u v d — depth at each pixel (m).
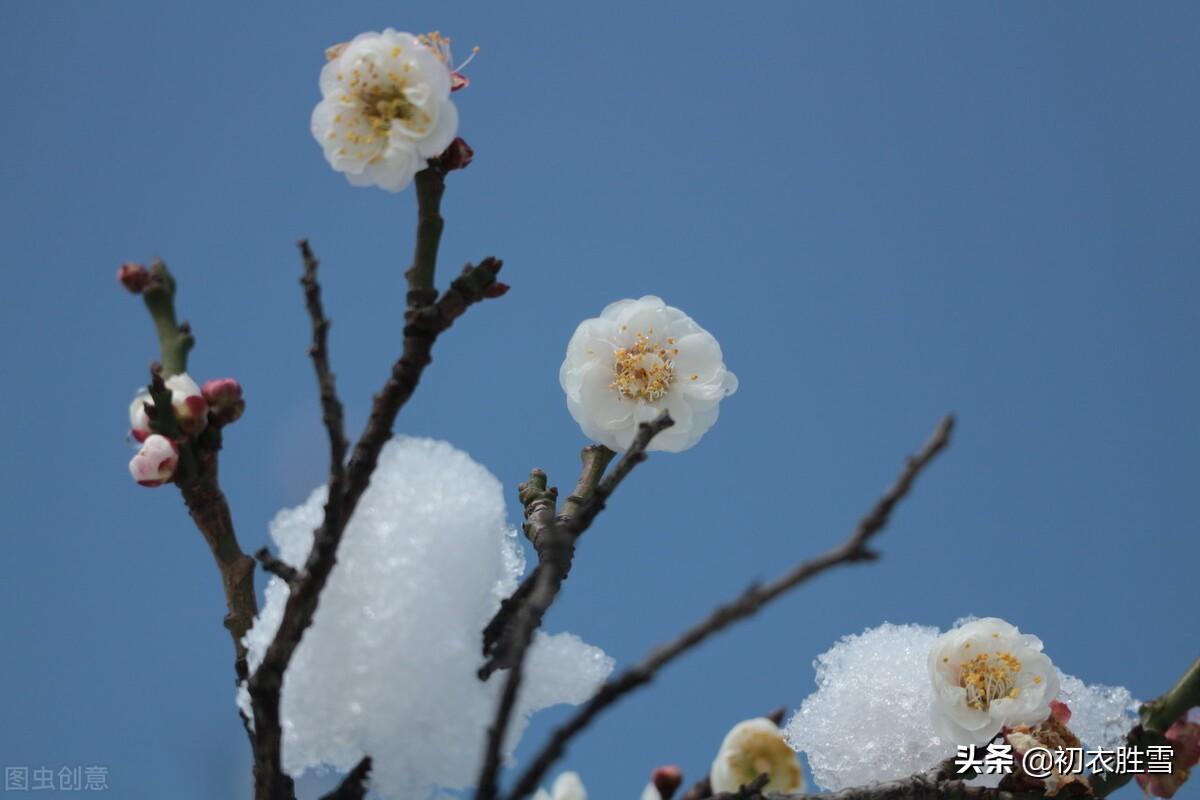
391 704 0.66
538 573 0.67
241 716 0.67
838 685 0.71
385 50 0.69
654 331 0.75
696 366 0.75
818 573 0.61
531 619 0.63
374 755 0.66
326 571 0.65
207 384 0.69
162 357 0.70
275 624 0.67
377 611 0.66
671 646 0.61
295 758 0.66
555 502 0.74
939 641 0.71
